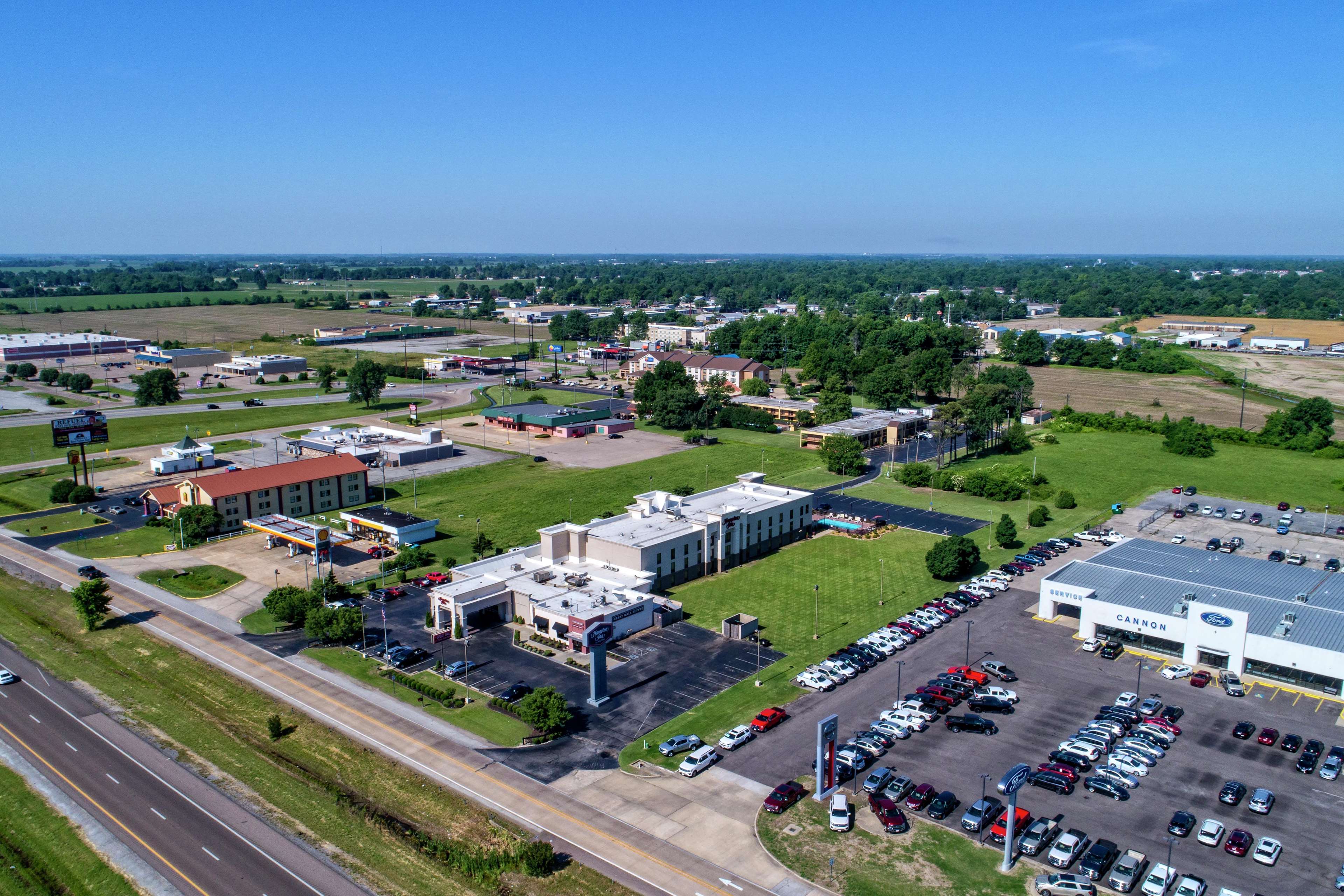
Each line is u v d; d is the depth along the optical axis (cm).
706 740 8788
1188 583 11812
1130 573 12256
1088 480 19350
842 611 12125
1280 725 9050
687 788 7969
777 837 7275
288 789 8019
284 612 11194
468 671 10238
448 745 8675
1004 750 8631
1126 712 9138
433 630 11419
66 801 7856
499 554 14238
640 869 6875
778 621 11788
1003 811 7625
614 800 7769
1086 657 10725
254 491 16025
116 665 10500
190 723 9181
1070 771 8144
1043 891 6581
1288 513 16850
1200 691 9806
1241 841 7006
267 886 6750
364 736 8825
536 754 8519
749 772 8238
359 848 7194
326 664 10438
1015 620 11875
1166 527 16025
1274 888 6612
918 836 7300
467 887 6719
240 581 13150
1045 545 14775
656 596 11794
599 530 13412
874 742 8581
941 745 8731
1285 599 11144
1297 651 9788
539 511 16975
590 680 9969
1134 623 10869
